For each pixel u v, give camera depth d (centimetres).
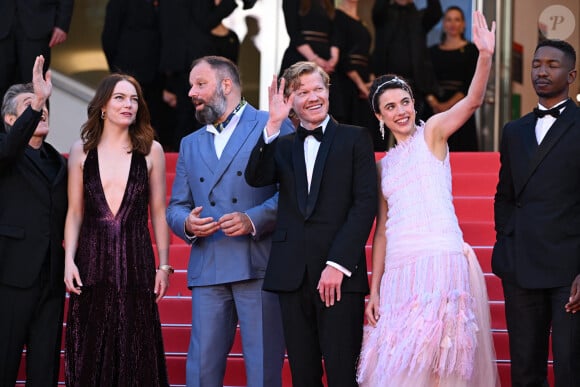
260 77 2122
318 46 1778
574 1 2134
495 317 1321
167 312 1360
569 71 1068
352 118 1852
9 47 1641
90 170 1116
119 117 1116
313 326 1052
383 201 1084
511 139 1087
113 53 1961
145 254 1113
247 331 1105
